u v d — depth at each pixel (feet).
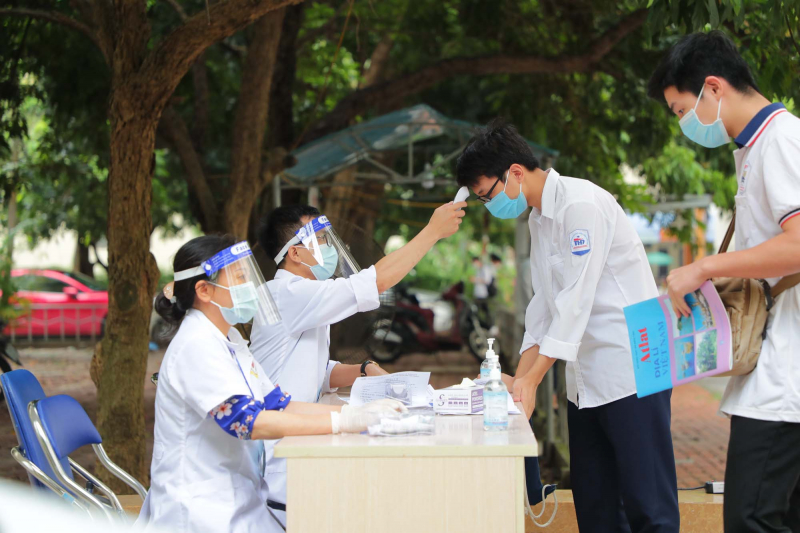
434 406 9.04
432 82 24.45
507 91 28.91
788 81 15.96
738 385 7.89
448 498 7.28
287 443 7.44
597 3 23.66
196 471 8.20
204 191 20.49
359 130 22.67
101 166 27.81
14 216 43.19
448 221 9.60
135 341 14.62
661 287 54.24
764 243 7.23
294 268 10.07
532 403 9.21
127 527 8.93
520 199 9.43
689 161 31.48
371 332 11.70
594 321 9.41
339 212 30.19
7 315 36.76
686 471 20.10
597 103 28.07
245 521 8.21
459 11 26.73
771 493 7.57
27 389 9.29
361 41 26.63
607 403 9.36
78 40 22.35
